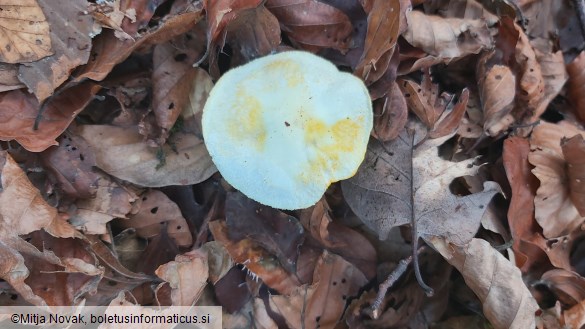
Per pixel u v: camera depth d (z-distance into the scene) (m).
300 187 0.33
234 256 0.36
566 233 0.39
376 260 0.38
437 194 0.37
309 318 0.37
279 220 0.37
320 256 0.37
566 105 0.42
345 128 0.33
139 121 0.36
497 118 0.39
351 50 0.37
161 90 0.36
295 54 0.33
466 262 0.36
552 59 0.42
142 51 0.35
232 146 0.33
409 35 0.38
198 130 0.37
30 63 0.34
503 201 0.39
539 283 0.38
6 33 0.34
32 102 0.34
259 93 0.33
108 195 0.35
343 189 0.37
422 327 0.38
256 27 0.35
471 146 0.39
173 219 0.37
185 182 0.36
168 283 0.35
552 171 0.39
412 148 0.37
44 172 0.35
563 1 0.44
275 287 0.37
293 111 0.33
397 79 0.38
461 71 0.40
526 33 0.42
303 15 0.36
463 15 0.40
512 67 0.40
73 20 0.34
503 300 0.36
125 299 0.34
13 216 0.33
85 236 0.34
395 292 0.38
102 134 0.35
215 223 0.37
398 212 0.37
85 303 0.34
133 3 0.34
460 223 0.36
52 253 0.33
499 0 0.40
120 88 0.35
